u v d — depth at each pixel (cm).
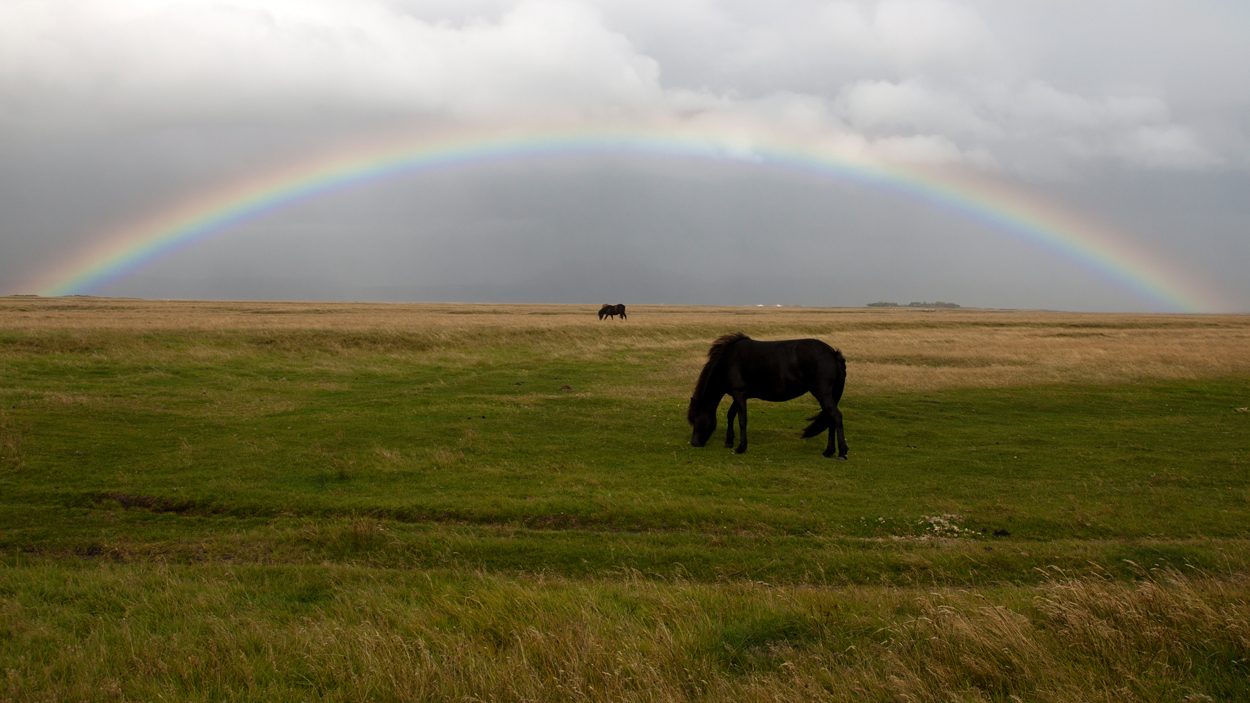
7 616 601
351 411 1775
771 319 6994
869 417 1831
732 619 582
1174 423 1783
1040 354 3269
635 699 439
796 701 436
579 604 609
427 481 1186
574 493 1113
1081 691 439
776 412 1911
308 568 777
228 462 1277
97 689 465
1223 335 4909
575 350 3447
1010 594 658
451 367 2819
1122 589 605
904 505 1067
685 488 1154
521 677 470
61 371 2241
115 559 849
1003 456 1409
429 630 551
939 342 3966
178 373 2352
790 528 968
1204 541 883
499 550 864
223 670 495
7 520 972
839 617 579
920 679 461
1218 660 482
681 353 3397
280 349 3067
